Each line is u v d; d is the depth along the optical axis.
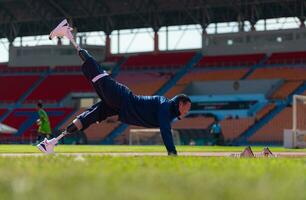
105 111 20.67
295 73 114.31
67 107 120.19
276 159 17.73
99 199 5.70
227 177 8.80
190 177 8.66
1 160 14.18
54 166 11.13
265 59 120.75
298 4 115.50
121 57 134.12
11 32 137.75
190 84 120.25
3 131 92.94
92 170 9.78
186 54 130.00
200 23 126.19
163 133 19.48
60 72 133.62
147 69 129.00
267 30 120.88
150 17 127.56
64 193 6.07
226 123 102.44
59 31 20.67
